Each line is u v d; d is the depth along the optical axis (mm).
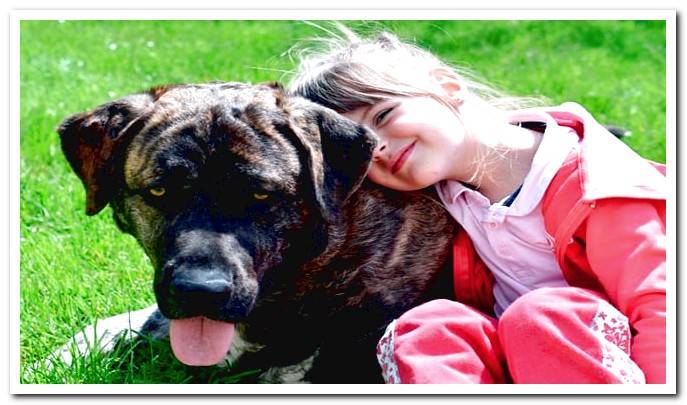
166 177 1284
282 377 1423
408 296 1439
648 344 1270
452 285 1491
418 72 1462
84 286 1594
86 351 1416
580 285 1406
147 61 2902
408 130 1407
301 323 1411
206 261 1247
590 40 3178
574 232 1368
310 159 1312
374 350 1410
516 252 1420
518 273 1428
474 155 1440
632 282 1307
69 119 1381
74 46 3121
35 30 3338
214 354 1291
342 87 1454
